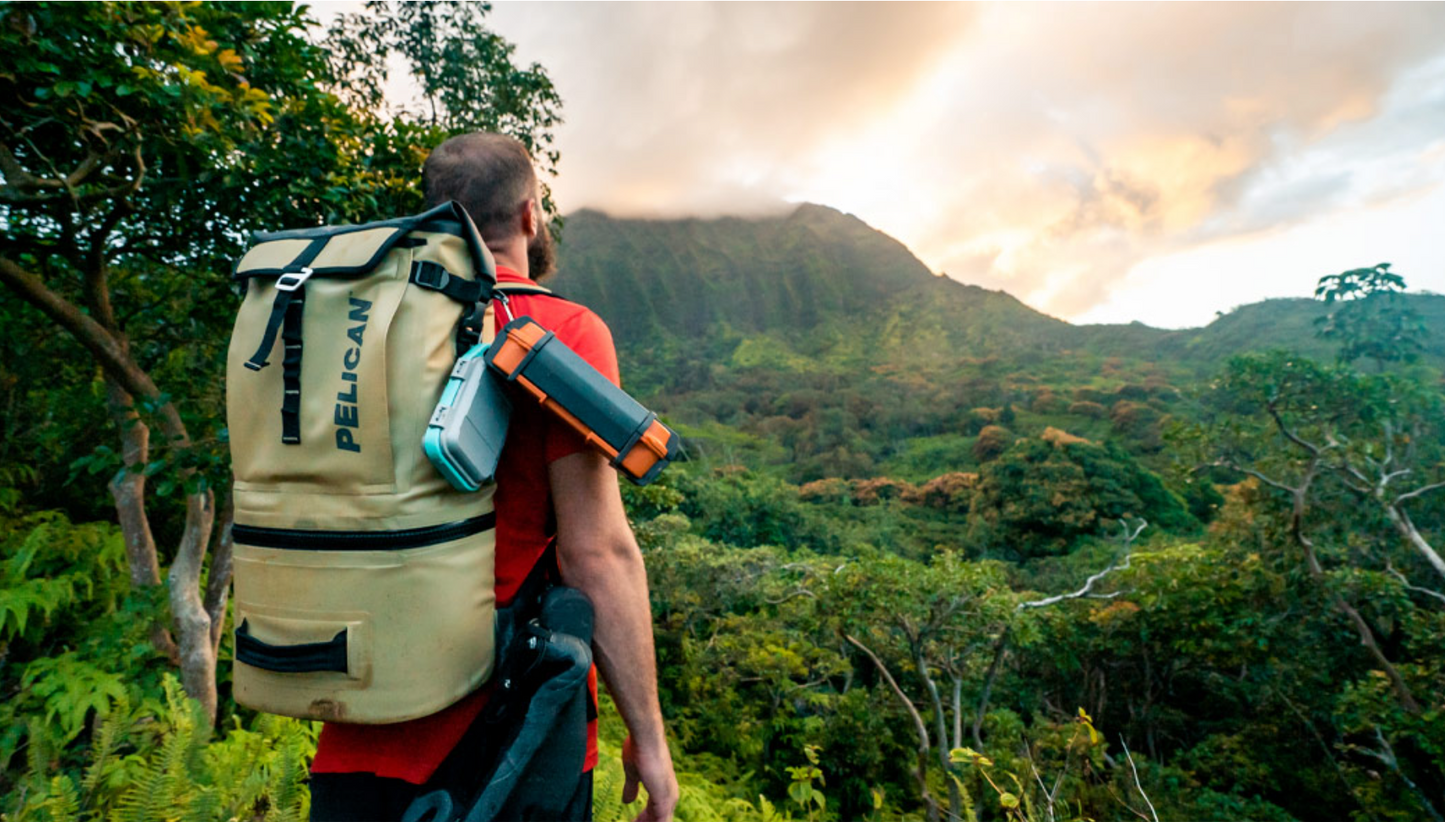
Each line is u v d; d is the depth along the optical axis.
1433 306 84.31
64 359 4.78
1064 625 14.16
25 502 4.77
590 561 0.79
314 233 0.80
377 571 0.67
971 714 12.99
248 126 2.98
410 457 0.68
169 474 2.89
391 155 4.07
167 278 4.45
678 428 97.94
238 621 0.73
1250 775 13.14
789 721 12.62
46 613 3.57
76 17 2.44
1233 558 14.23
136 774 1.92
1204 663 15.13
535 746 0.69
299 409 0.69
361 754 0.80
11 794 1.82
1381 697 11.09
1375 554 13.87
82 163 2.73
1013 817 2.10
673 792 0.82
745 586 15.28
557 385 0.73
